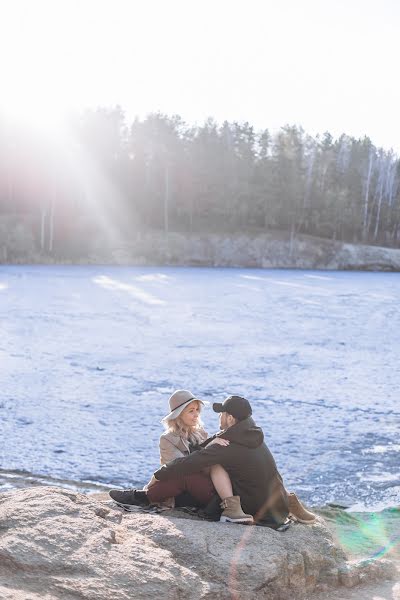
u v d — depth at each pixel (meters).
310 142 126.50
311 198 124.06
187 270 92.31
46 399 15.48
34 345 24.05
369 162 134.12
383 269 117.75
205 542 5.55
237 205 117.44
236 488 6.25
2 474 10.07
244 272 91.56
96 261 104.12
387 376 19.70
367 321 35.50
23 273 72.50
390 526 7.97
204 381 18.23
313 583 5.64
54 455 11.14
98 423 13.38
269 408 15.19
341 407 15.41
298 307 42.50
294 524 6.41
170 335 27.80
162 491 6.50
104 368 19.83
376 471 10.78
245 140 122.25
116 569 4.81
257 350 24.36
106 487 9.62
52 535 5.05
